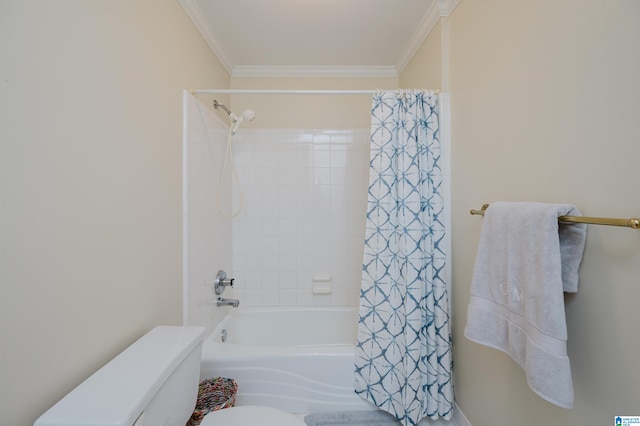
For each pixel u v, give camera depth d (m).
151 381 0.71
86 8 0.77
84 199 0.76
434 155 1.48
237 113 2.30
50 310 0.66
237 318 2.11
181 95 1.38
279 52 2.06
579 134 0.74
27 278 0.61
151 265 1.10
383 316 1.44
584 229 0.72
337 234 2.32
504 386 1.09
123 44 0.93
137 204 1.01
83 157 0.76
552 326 0.69
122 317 0.92
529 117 0.93
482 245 0.98
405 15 1.64
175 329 1.04
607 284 0.68
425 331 1.43
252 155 2.30
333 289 2.32
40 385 0.63
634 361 0.63
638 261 0.62
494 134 1.12
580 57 0.74
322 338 2.19
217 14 1.61
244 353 1.46
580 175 0.74
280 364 1.46
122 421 0.59
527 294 0.76
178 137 1.34
